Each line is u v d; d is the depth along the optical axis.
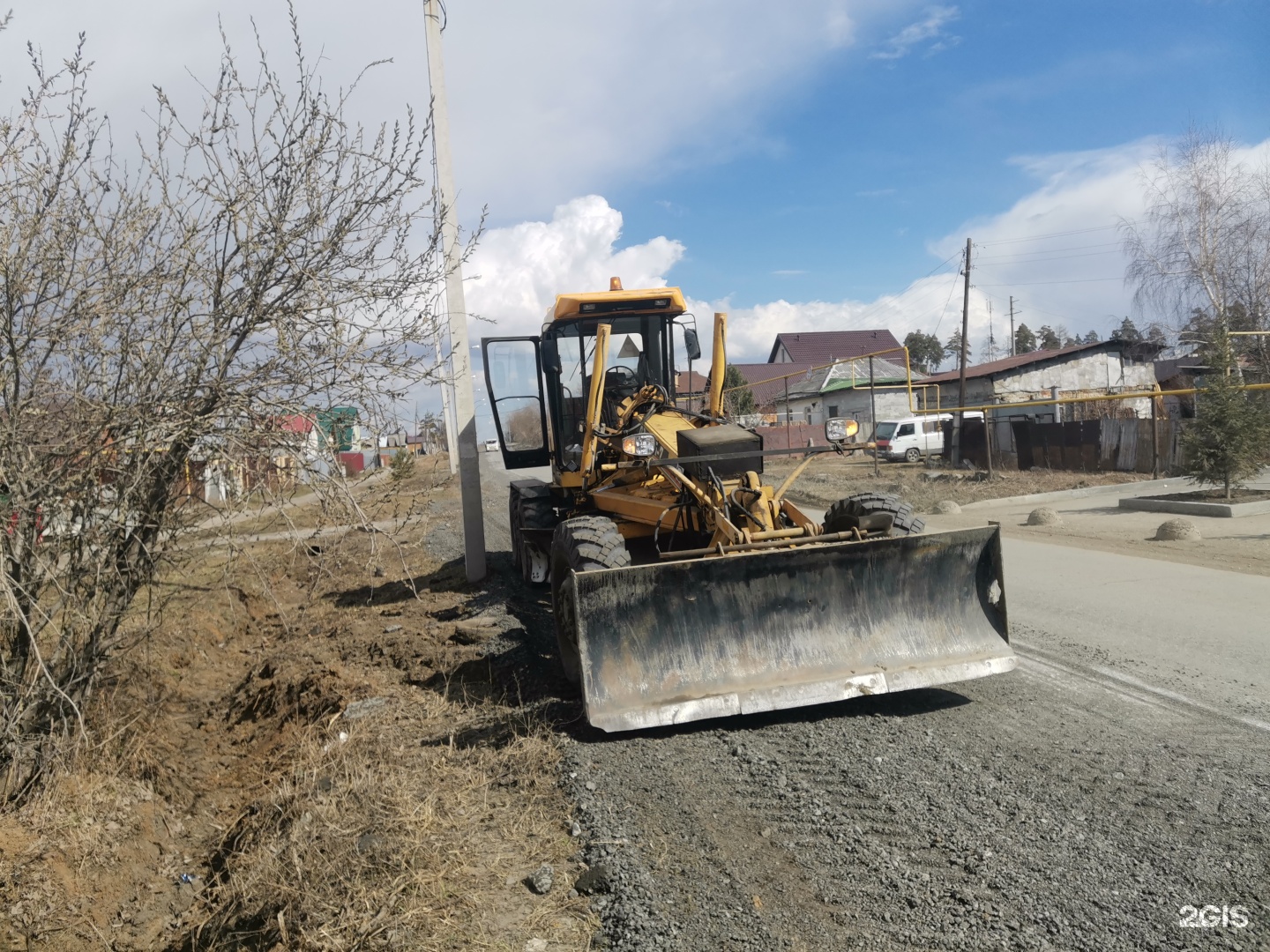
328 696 6.14
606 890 3.22
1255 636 6.31
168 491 4.30
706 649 4.91
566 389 8.30
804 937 2.91
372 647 7.32
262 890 3.68
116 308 3.92
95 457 4.05
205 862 4.66
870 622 5.18
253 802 4.99
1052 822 3.58
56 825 4.34
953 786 3.96
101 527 4.12
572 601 5.60
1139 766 4.12
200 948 3.62
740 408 26.48
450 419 13.12
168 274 4.02
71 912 4.03
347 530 4.43
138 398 4.05
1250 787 3.84
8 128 3.74
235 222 4.10
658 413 7.36
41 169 3.82
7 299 3.70
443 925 2.98
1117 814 3.63
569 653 5.69
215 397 4.12
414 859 3.36
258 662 7.67
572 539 5.59
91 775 4.81
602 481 7.75
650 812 3.83
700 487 5.85
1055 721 4.78
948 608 5.32
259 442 4.16
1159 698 5.11
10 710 4.35
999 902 3.04
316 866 3.49
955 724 4.78
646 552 7.22
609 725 4.55
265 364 4.14
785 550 4.97
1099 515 13.49
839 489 19.00
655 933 2.92
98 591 4.41
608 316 8.08
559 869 3.40
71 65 3.85
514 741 4.70
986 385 32.16
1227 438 13.12
